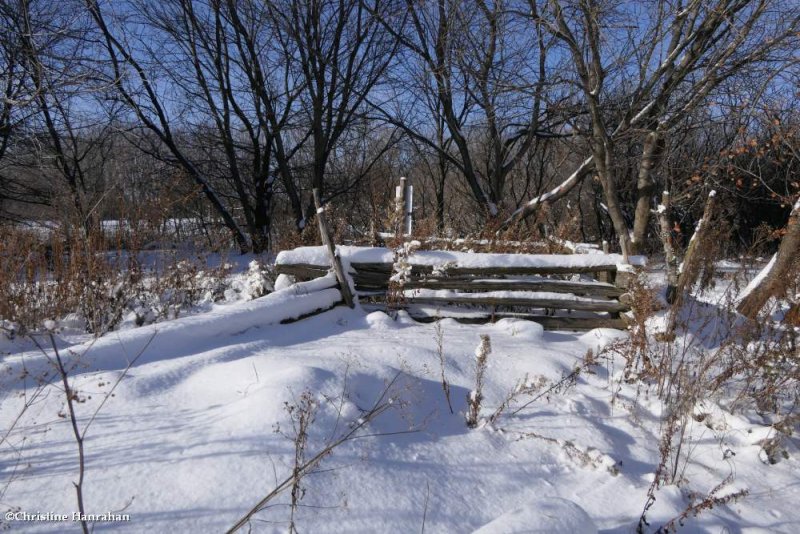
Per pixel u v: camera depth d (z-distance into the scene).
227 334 4.89
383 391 3.69
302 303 5.64
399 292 6.21
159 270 7.31
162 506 2.45
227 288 6.90
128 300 5.93
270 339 5.02
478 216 15.77
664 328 5.45
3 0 10.70
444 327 6.04
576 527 2.46
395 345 4.82
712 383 4.58
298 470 2.43
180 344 4.49
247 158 18.03
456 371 4.53
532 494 3.11
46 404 3.29
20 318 4.89
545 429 3.81
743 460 3.85
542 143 20.16
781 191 14.27
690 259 6.41
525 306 6.62
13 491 2.47
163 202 7.14
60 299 5.62
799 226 6.31
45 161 13.32
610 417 4.23
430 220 8.56
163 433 3.01
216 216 18.09
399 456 3.12
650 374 4.61
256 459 2.79
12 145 12.89
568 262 6.44
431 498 2.87
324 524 2.52
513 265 6.39
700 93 8.36
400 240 6.51
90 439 2.93
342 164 20.27
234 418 3.13
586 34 8.70
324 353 4.35
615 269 6.47
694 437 4.10
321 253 6.38
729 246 13.41
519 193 22.53
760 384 4.87
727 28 8.32
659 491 3.25
